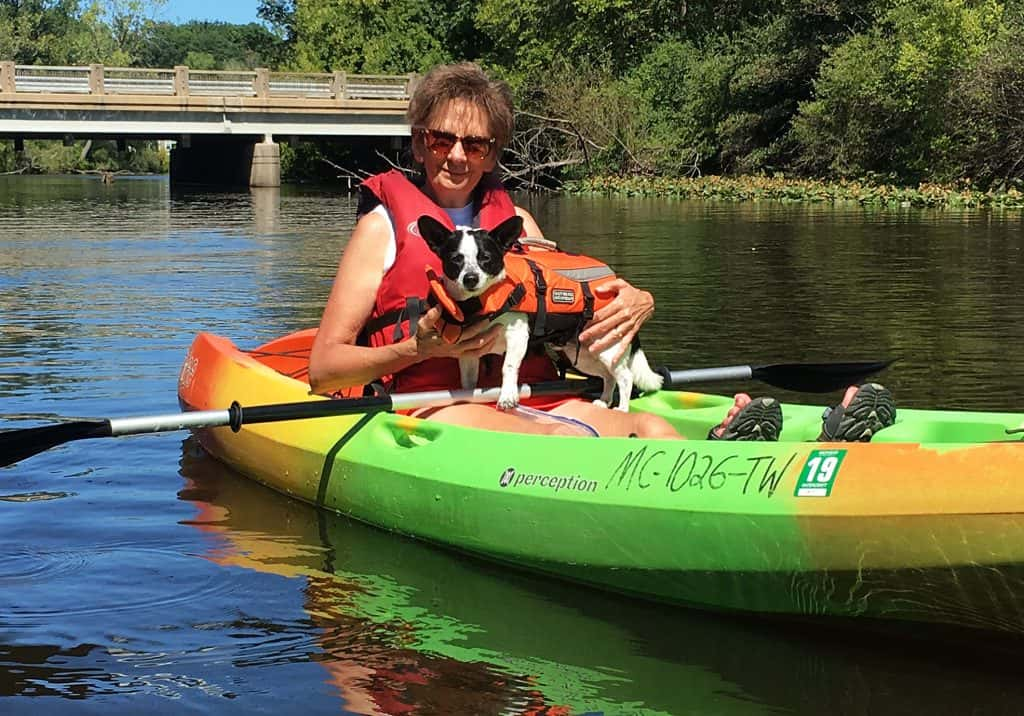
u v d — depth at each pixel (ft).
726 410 14.33
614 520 11.16
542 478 11.89
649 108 105.81
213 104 103.40
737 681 9.42
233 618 10.64
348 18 138.62
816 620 10.52
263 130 106.73
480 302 12.25
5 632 10.25
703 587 10.84
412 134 13.65
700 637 10.39
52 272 38.04
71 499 14.15
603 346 13.19
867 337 24.12
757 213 67.67
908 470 9.64
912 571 9.64
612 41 115.44
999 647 9.98
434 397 12.93
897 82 85.71
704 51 110.32
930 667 9.73
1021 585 9.23
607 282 13.24
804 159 96.02
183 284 34.60
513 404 12.93
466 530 12.41
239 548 12.60
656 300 29.78
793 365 14.64
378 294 13.21
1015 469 9.14
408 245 12.95
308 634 10.31
